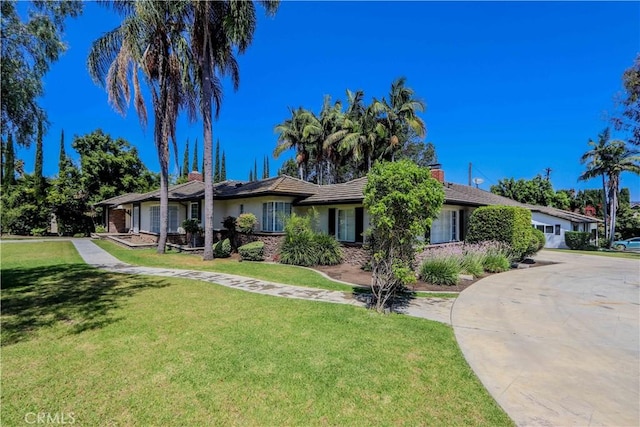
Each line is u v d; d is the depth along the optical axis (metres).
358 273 12.02
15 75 6.91
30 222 30.00
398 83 28.73
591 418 3.23
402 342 5.16
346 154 30.83
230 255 16.80
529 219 15.57
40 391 3.59
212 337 5.25
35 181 30.45
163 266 13.04
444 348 4.98
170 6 14.66
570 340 5.43
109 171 33.06
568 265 16.05
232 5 13.45
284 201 16.88
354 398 3.54
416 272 10.48
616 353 4.89
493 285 10.16
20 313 6.51
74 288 8.84
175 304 7.27
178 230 22.39
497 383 3.94
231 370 4.11
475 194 21.52
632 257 21.02
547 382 3.98
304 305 7.28
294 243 14.12
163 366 4.21
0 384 3.73
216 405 3.35
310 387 3.74
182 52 16.02
